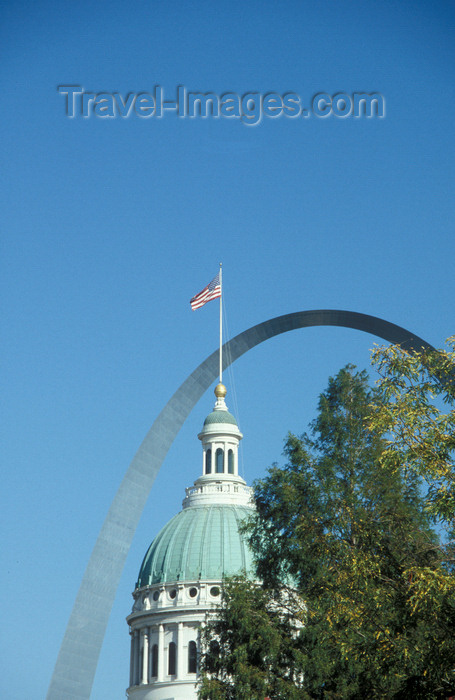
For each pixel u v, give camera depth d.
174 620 124.56
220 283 95.31
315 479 54.06
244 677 50.34
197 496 136.25
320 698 49.53
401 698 35.75
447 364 35.97
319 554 50.03
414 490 52.00
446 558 36.50
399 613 35.75
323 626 49.00
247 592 54.50
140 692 124.38
